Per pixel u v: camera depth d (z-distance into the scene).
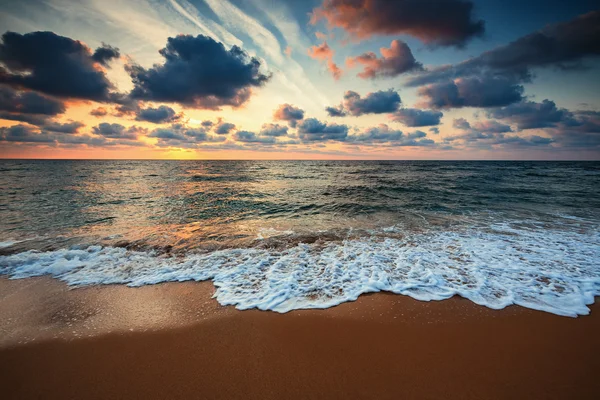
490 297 4.07
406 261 5.55
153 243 6.81
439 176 28.47
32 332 3.32
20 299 4.14
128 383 2.55
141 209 11.23
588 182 21.09
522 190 16.16
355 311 3.75
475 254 5.91
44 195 14.80
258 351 2.96
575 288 4.30
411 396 2.37
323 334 3.25
